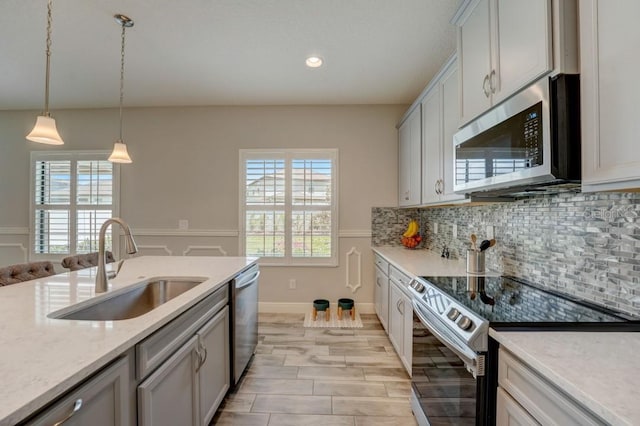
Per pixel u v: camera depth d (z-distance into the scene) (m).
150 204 3.81
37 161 3.87
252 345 2.51
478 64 1.56
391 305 2.68
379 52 2.52
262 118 3.75
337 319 3.45
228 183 3.78
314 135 3.73
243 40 2.35
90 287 1.55
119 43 2.39
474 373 1.07
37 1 1.90
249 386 2.16
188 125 3.78
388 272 2.81
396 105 3.71
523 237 1.81
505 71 1.33
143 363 1.05
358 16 2.06
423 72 2.87
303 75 2.94
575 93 1.04
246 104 3.71
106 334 0.97
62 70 2.83
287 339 2.95
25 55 2.56
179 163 3.80
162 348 1.18
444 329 1.31
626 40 0.83
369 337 3.00
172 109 3.79
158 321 1.11
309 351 2.70
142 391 1.04
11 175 3.89
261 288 3.73
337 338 2.97
